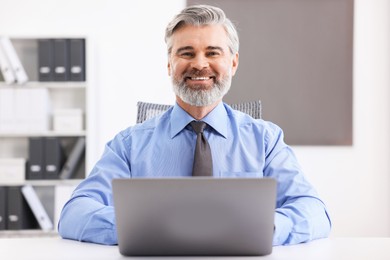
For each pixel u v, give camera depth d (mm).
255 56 4809
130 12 4910
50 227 4523
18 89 4520
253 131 2180
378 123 4832
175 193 1351
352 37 4809
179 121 2143
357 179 4836
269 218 1370
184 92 2080
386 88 4816
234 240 1384
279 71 4809
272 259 1389
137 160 2137
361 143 4840
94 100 4781
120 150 2168
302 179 2000
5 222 4465
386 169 4840
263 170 2123
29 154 4504
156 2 4895
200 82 2070
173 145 2135
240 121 2205
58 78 4543
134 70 4895
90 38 4645
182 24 2070
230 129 2170
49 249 1580
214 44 2059
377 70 4820
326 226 1804
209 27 2064
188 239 1380
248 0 4805
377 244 1653
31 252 1529
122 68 4898
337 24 4816
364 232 4836
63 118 4598
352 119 4820
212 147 2119
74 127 4598
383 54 4820
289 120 4805
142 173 2121
